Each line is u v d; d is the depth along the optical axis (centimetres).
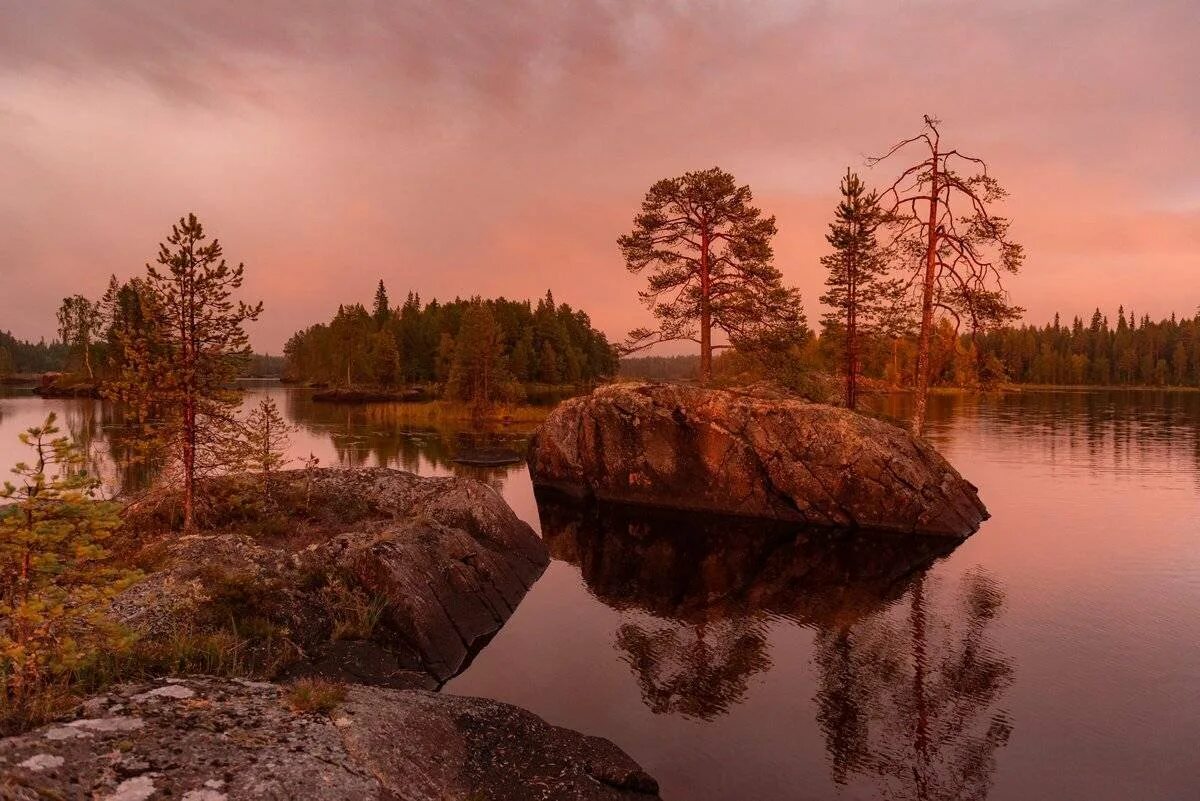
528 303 12125
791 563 1925
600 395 2894
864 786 848
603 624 1447
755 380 3466
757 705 1069
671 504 2661
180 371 1639
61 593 688
